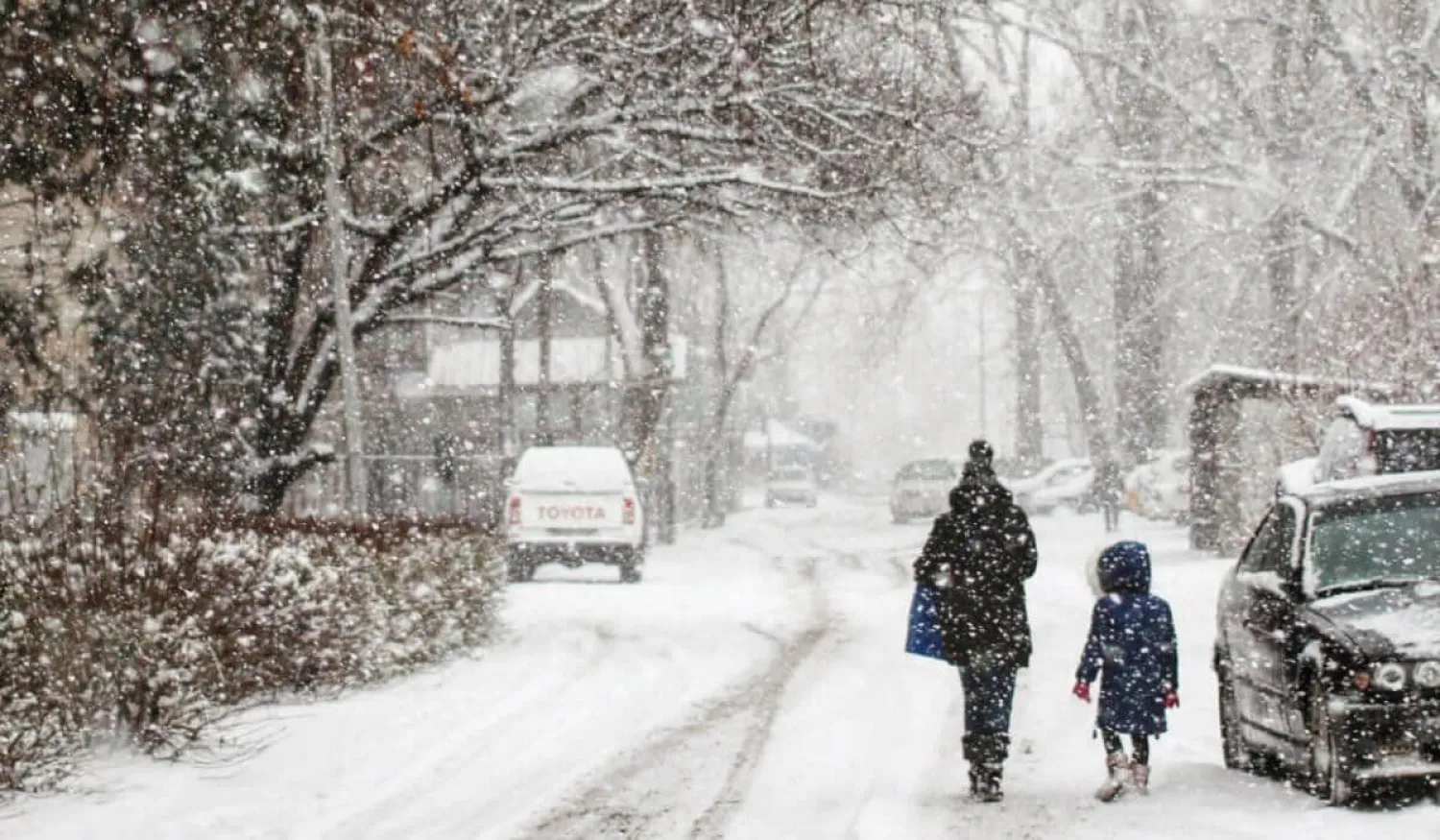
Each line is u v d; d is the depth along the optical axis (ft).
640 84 130.41
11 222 124.67
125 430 83.30
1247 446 208.13
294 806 63.77
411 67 136.87
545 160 147.54
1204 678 98.17
